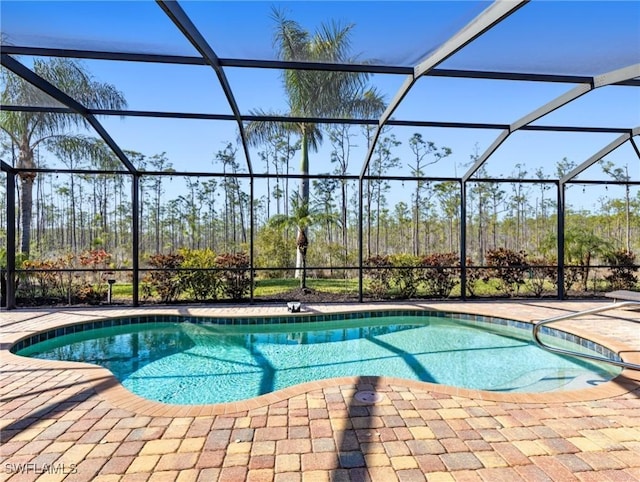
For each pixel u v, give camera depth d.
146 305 7.16
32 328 5.26
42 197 17.11
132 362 4.92
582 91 4.82
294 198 10.40
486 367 4.67
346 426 2.49
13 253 6.66
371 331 6.33
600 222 13.81
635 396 3.01
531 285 8.68
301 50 4.91
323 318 6.45
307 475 1.95
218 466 2.04
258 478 1.93
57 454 2.15
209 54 4.09
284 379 4.35
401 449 2.21
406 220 16.59
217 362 4.93
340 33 4.36
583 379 4.20
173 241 17.81
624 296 5.38
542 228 16.14
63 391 3.08
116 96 6.86
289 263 11.97
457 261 8.52
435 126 6.09
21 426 2.49
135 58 4.30
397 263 8.48
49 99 5.47
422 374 4.48
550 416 2.66
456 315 6.63
